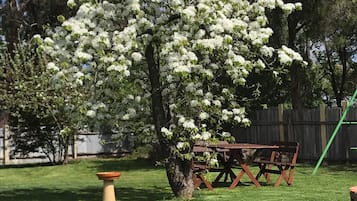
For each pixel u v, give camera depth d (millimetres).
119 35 7152
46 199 9516
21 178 14688
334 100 28109
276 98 18719
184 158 8086
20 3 22078
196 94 7645
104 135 21641
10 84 17312
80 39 7273
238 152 9945
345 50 22141
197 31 7488
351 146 13898
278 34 15883
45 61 15586
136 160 17594
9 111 18734
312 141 15086
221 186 10125
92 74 7809
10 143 19312
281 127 16188
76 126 8672
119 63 7090
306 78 21266
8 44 21516
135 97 8172
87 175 14703
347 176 11547
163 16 7602
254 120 17297
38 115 16766
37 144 18312
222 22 7371
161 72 7859
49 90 15336
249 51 8078
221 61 7871
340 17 14211
